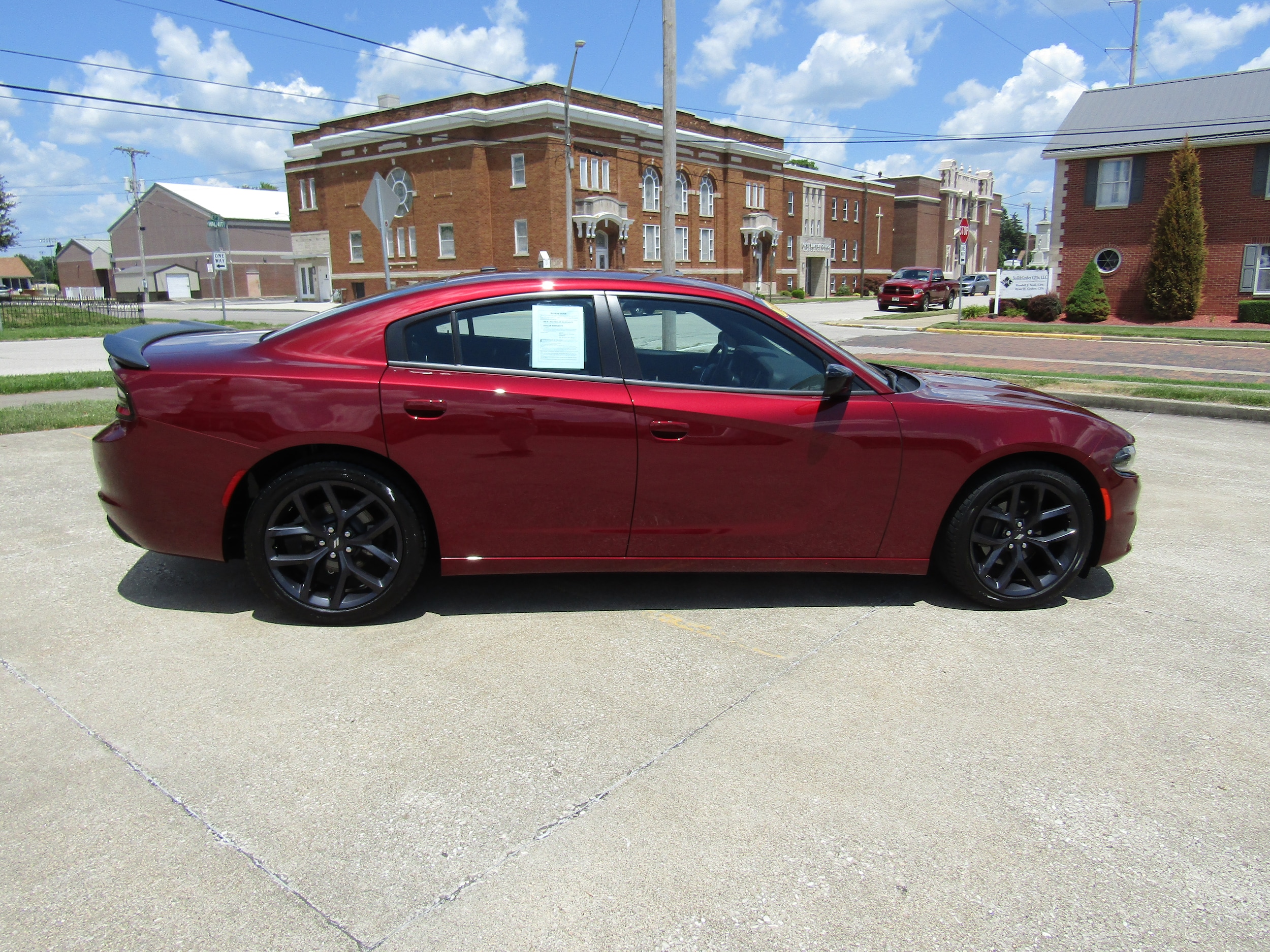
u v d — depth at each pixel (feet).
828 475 12.62
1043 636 12.53
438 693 10.54
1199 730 9.97
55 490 19.10
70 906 6.95
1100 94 98.43
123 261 266.77
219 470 11.87
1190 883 7.43
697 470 12.34
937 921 6.95
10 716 9.82
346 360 12.06
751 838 7.95
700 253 166.09
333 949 6.56
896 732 9.82
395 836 7.91
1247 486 21.97
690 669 11.30
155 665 11.12
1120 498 13.38
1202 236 83.97
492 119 134.92
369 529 12.25
